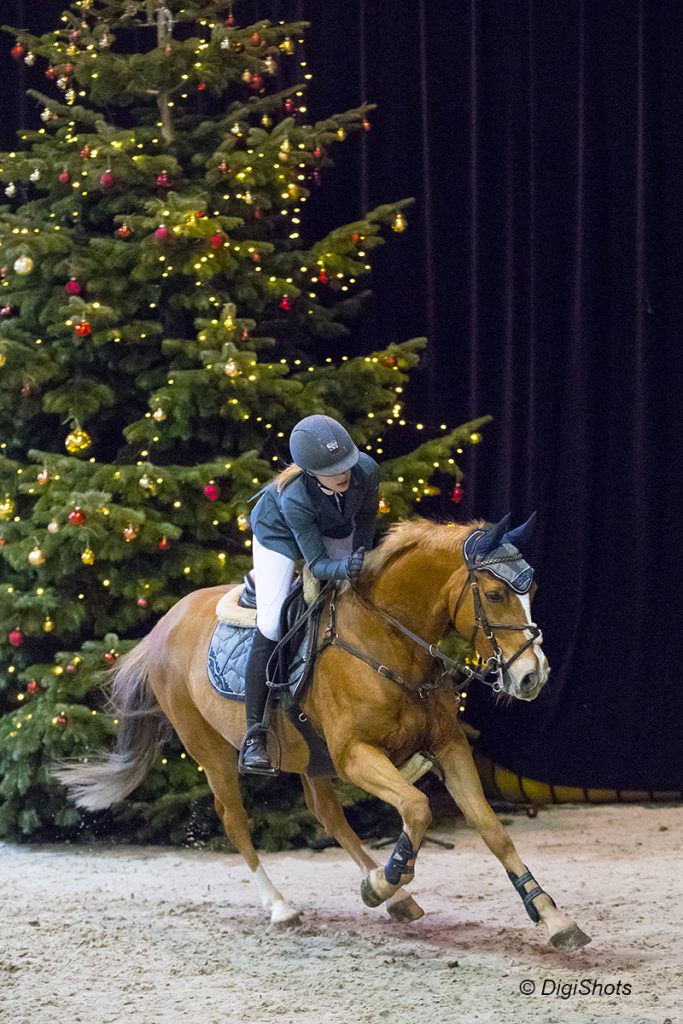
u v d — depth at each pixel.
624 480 12.30
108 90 11.62
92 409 10.93
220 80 11.61
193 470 10.56
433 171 12.69
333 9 13.00
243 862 10.20
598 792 12.44
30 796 10.94
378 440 11.88
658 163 12.16
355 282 12.96
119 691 8.98
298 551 7.39
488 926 7.66
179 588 11.20
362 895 6.99
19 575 11.16
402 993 6.22
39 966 6.86
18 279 11.44
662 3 12.11
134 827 11.29
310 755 7.52
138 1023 5.82
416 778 7.11
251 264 11.50
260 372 10.52
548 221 12.30
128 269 11.31
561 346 12.36
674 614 12.22
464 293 12.70
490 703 12.59
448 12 12.67
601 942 7.13
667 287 12.19
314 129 11.74
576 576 12.30
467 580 6.55
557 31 12.32
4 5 13.22
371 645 6.92
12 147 13.23
